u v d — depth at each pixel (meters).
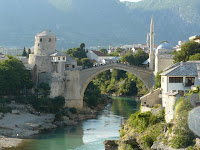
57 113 136.38
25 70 143.12
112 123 130.25
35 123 119.44
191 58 121.00
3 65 136.00
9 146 96.38
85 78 152.50
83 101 160.75
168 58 141.62
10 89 136.00
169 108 77.56
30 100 135.88
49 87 144.50
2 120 116.94
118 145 87.31
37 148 95.94
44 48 151.75
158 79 135.88
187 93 79.06
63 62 148.50
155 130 77.69
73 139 106.19
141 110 100.19
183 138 68.19
